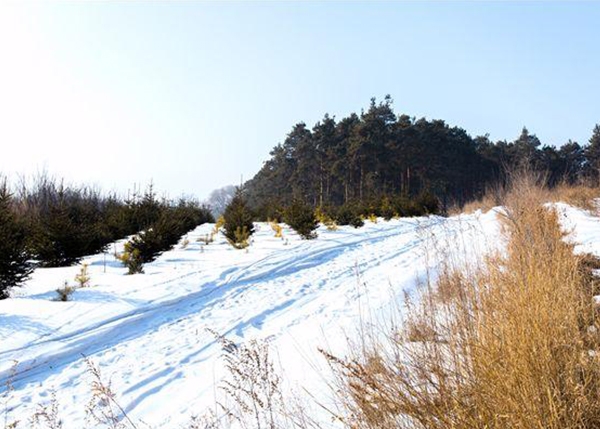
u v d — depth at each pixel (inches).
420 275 299.1
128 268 448.8
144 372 193.9
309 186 2054.6
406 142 1875.0
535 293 107.9
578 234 309.4
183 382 181.2
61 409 161.0
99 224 632.4
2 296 319.3
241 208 688.4
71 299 297.4
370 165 1867.6
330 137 1989.4
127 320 260.1
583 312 121.6
